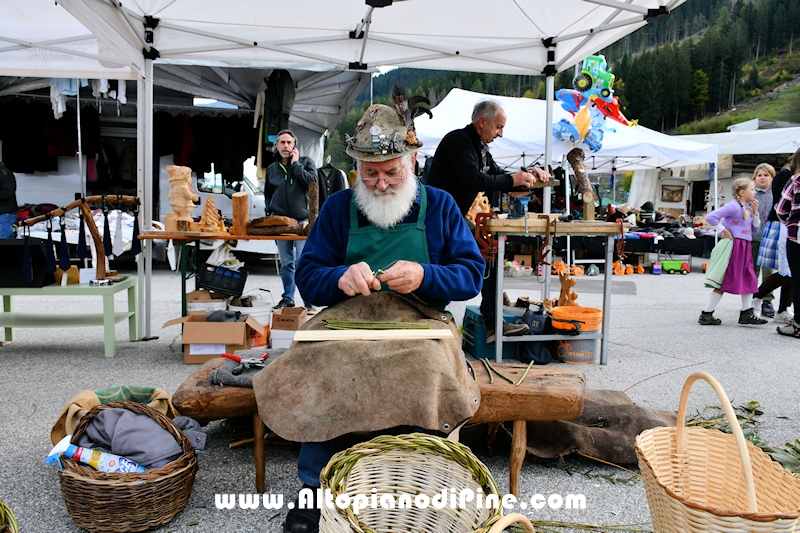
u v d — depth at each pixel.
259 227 4.14
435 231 2.08
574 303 4.31
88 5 3.43
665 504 1.31
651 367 3.93
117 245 4.41
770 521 1.18
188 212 4.25
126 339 4.59
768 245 5.60
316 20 4.78
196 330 3.74
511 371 2.25
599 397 2.75
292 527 1.73
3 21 4.72
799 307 4.94
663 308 6.62
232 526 1.88
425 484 1.51
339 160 15.91
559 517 1.96
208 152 9.09
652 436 1.63
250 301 4.32
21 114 8.50
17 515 1.90
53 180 8.91
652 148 10.51
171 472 1.81
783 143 13.60
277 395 1.68
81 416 2.00
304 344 1.77
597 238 10.20
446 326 1.92
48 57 4.72
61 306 6.07
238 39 4.75
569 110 5.22
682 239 10.64
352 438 2.13
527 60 5.27
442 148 3.77
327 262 2.09
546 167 5.31
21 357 3.96
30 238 3.87
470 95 11.59
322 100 9.13
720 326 5.52
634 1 4.35
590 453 2.34
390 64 5.25
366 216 2.08
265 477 2.21
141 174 4.59
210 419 2.06
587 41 4.75
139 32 4.46
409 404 1.63
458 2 4.57
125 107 9.16
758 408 3.04
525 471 2.33
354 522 1.15
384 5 3.61
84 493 1.73
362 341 1.73
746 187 5.34
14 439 2.52
